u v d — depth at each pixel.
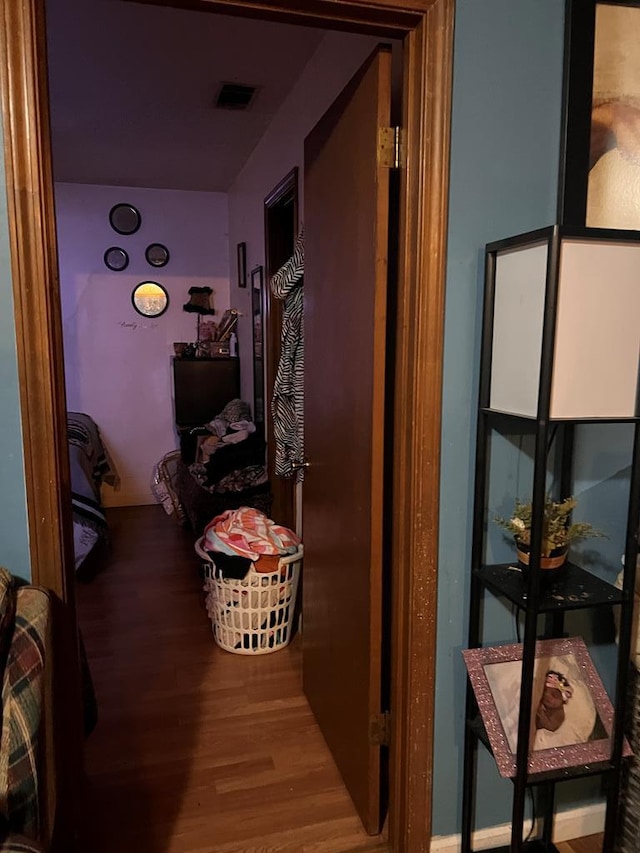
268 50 2.57
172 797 1.94
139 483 5.34
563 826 1.80
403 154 1.52
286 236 3.49
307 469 2.36
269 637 2.81
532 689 1.38
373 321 1.63
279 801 1.94
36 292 1.25
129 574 3.76
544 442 1.26
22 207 1.22
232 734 2.25
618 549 1.67
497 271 1.45
